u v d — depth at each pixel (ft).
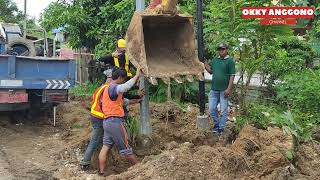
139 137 29.58
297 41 43.50
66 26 54.08
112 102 25.49
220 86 30.78
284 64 40.91
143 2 29.14
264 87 42.14
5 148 30.76
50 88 34.19
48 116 38.78
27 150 30.37
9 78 32.73
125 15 46.03
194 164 23.53
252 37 33.12
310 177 24.89
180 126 34.42
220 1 33.99
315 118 33.96
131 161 26.16
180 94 44.37
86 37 55.26
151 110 37.42
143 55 25.52
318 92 34.58
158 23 28.22
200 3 30.35
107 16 50.16
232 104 37.22
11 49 37.01
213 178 23.06
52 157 29.09
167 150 26.40
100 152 25.94
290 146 26.71
